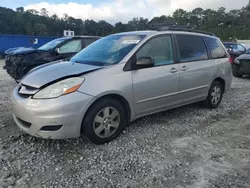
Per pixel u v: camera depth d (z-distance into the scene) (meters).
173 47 4.87
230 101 6.74
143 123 4.84
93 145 3.85
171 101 4.81
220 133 4.47
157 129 4.55
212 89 5.78
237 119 5.25
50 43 9.16
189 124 4.87
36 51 8.10
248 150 3.82
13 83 8.96
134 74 4.13
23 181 2.96
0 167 3.21
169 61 4.74
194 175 3.13
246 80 10.66
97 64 4.14
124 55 4.18
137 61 4.17
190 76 5.07
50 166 3.28
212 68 5.62
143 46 4.36
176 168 3.28
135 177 3.07
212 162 3.45
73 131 3.54
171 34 4.92
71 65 4.14
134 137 4.18
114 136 4.00
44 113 3.39
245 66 10.87
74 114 3.48
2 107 5.64
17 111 3.67
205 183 2.97
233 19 83.06
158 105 4.58
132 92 4.09
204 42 5.64
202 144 3.99
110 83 3.82
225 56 6.17
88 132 3.69
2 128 4.40
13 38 27.19
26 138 4.02
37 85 3.60
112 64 4.05
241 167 3.33
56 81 3.57
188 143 4.02
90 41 9.05
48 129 3.46
